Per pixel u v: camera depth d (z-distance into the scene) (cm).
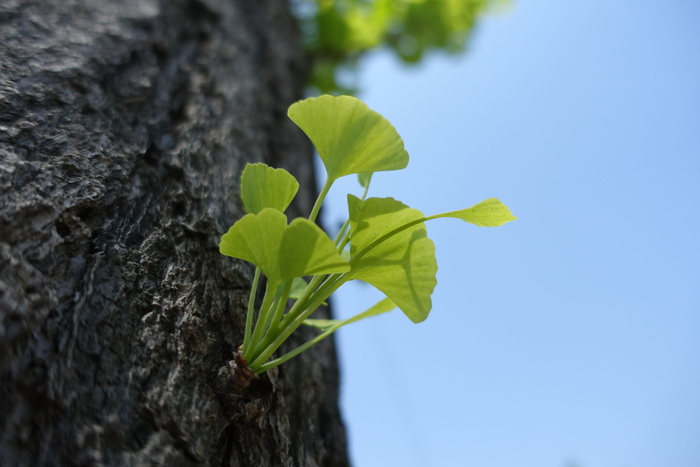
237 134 48
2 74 35
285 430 32
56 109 36
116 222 33
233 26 65
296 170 57
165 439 27
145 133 40
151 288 31
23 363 25
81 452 25
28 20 41
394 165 30
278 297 30
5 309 25
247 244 27
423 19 108
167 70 48
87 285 29
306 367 38
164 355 29
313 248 26
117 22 48
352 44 104
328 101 29
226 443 29
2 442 24
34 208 29
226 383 29
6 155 30
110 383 27
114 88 42
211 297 32
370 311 32
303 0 98
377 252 29
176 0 58
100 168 34
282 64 72
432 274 30
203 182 39
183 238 34
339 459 38
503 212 29
